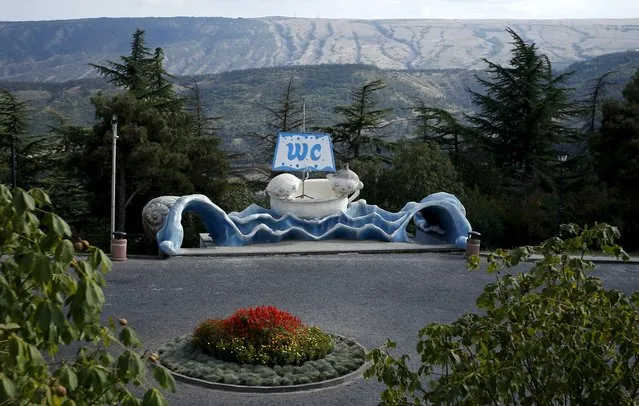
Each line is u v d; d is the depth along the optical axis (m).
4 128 47.22
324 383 14.55
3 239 5.59
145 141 38.91
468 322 7.72
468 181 45.84
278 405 13.63
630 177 42.12
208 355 15.67
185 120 46.16
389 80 187.88
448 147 52.53
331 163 30.59
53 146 49.50
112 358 5.91
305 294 21.89
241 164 54.94
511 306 7.59
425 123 53.81
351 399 14.00
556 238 7.94
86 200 43.44
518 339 7.52
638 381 7.10
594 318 7.45
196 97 54.47
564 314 7.59
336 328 18.61
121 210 39.28
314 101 159.25
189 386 14.38
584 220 40.03
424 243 30.88
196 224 41.09
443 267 26.11
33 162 48.09
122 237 25.95
